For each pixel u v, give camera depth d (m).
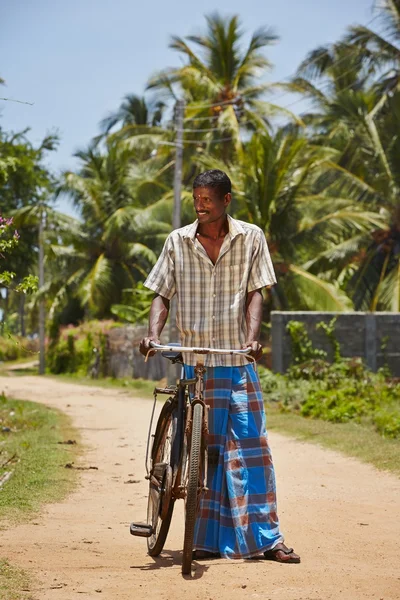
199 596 5.38
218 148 43.94
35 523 7.95
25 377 46.31
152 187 47.41
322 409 19.48
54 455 12.90
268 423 18.48
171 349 6.06
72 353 48.78
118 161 49.72
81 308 55.53
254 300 6.42
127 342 38.59
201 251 6.42
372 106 43.41
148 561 6.43
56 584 5.62
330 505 9.20
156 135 47.84
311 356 25.66
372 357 25.94
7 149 26.33
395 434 15.20
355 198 41.00
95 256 50.22
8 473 10.88
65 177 48.16
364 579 5.88
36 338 80.56
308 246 37.44
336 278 40.53
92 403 25.03
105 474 11.48
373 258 41.41
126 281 49.53
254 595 5.37
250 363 6.48
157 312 6.50
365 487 10.43
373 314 25.95
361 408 18.84
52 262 49.75
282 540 6.42
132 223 46.38
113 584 5.66
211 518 6.41
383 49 42.34
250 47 44.72
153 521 6.61
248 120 44.44
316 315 25.81
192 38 44.81
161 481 6.34
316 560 6.49
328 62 45.03
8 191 43.25
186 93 45.50
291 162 36.12
